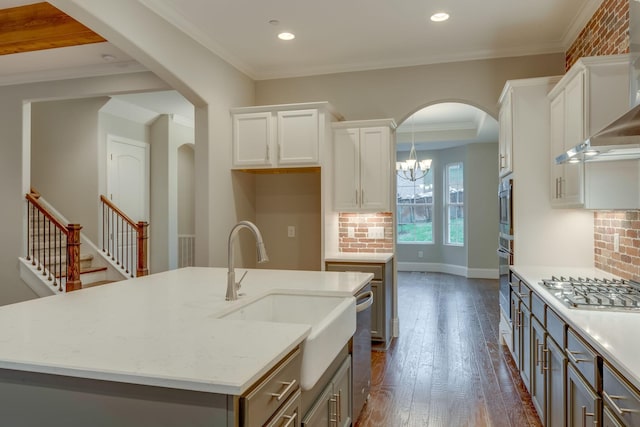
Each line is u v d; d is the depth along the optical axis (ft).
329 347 5.81
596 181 8.78
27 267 16.79
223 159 14.21
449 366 12.28
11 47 12.89
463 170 29.84
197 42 12.76
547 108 11.71
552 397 7.45
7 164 17.02
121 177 21.45
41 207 16.76
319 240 16.01
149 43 10.71
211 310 6.22
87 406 4.04
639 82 6.93
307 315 7.80
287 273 9.82
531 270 10.88
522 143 11.86
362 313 9.11
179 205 25.90
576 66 8.89
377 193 14.46
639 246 8.63
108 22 9.46
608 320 6.10
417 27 12.38
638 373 4.16
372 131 14.48
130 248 21.90
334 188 14.83
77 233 15.65
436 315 18.39
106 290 7.80
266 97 16.43
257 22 11.99
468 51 14.20
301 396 5.29
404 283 26.76
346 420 7.50
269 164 14.26
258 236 6.87
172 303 6.68
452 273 30.73
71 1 8.63
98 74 15.62
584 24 11.75
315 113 13.89
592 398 5.33
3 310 6.19
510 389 10.66
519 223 11.87
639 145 6.15
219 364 4.00
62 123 20.56
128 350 4.41
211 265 13.37
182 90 12.63
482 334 15.47
